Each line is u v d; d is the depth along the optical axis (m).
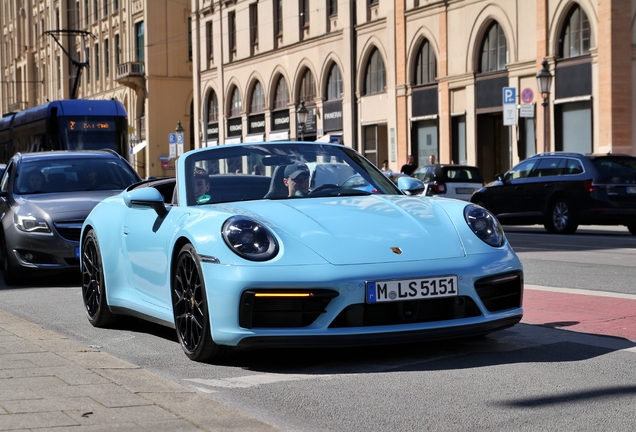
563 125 28.86
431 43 35.38
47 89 79.38
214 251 5.34
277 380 5.08
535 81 29.97
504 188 21.28
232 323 5.20
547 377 4.92
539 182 20.23
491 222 5.77
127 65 59.00
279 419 4.23
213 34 53.28
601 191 18.89
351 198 6.17
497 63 32.16
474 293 5.31
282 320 5.14
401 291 5.13
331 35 41.59
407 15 36.62
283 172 6.44
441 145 34.88
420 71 36.44
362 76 39.97
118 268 7.03
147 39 58.53
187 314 5.73
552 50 28.95
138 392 4.53
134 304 6.70
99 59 67.75
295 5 44.50
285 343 5.10
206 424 3.91
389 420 4.14
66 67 74.00
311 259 5.17
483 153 33.41
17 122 28.20
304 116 37.44
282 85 46.47
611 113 26.62
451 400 4.47
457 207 5.92
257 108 49.12
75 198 11.16
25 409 4.14
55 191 11.69
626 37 26.70
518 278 5.59
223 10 52.00
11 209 11.16
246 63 49.56
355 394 4.68
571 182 19.39
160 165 59.09
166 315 6.11
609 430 3.89
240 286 5.14
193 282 5.63
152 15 58.56
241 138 50.47
